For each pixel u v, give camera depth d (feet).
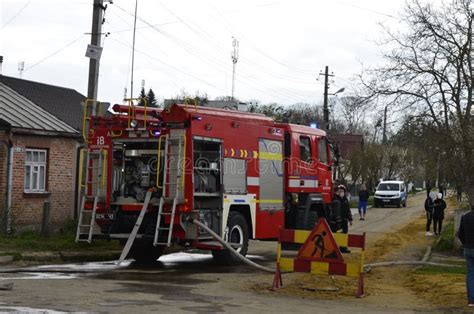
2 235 62.49
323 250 40.16
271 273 48.65
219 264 52.95
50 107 87.61
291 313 32.32
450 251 67.97
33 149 72.43
